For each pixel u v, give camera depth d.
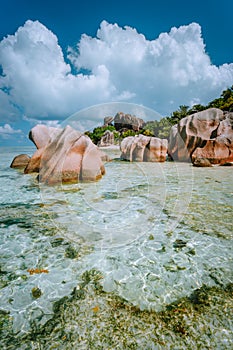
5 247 3.62
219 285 2.68
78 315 2.27
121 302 2.43
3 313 2.31
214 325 2.12
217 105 33.03
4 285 2.73
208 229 4.17
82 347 1.92
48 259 3.28
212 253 3.36
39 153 10.35
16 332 2.09
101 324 2.16
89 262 3.19
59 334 2.06
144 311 2.31
